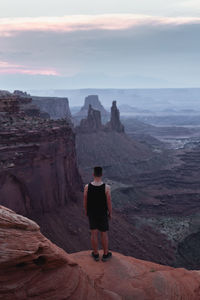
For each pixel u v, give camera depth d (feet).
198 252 205.67
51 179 145.07
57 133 150.51
